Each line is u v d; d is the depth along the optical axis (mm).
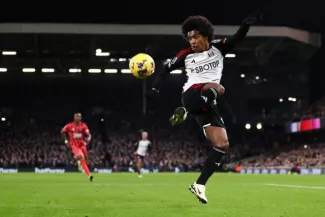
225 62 82750
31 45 72812
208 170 9875
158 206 10656
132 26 66875
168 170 70500
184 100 10352
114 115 83688
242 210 9727
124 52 77812
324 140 75688
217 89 9742
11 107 82000
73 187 19562
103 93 84000
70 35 67938
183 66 10594
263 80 83000
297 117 77562
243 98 83625
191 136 81500
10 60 77750
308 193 16250
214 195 15055
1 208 10000
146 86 82312
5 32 64750
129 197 13898
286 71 82375
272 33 68250
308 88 82125
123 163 71938
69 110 83000
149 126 82938
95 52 74312
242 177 37844
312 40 70250
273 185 22391
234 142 83688
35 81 82688
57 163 70500
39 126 80750
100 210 9609
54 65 80812
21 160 70188
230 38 10219
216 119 10172
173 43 74562
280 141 84125
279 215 8828
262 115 84188
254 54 79750
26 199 12844
